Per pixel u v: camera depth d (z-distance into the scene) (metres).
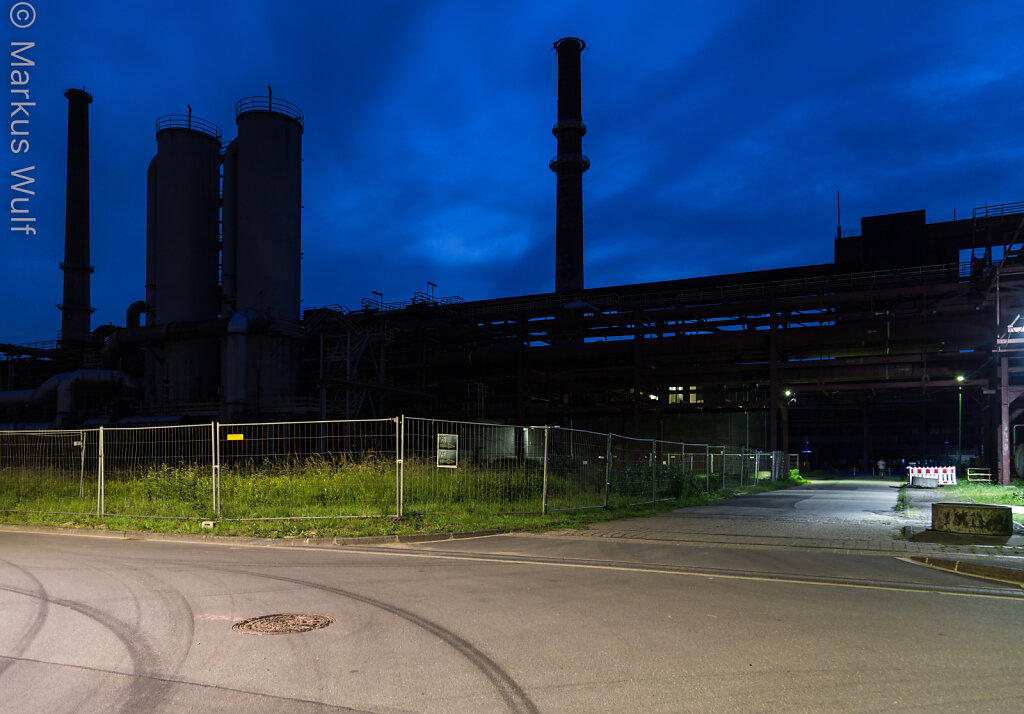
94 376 61.50
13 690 4.64
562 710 4.23
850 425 112.44
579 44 82.25
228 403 54.06
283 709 4.28
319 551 11.16
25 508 16.72
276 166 62.00
